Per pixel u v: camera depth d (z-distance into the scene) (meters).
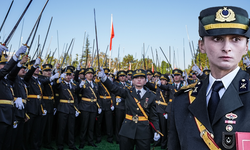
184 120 1.11
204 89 1.08
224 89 1.02
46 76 5.98
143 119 3.69
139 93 3.83
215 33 0.96
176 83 6.30
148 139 3.66
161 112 6.16
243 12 0.98
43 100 5.39
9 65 3.41
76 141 6.36
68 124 5.52
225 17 0.95
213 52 0.99
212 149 0.94
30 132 4.95
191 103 1.11
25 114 4.29
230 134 0.90
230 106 0.94
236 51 0.96
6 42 3.25
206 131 0.98
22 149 4.53
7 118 3.57
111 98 6.62
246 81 0.95
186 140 1.04
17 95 4.11
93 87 6.26
